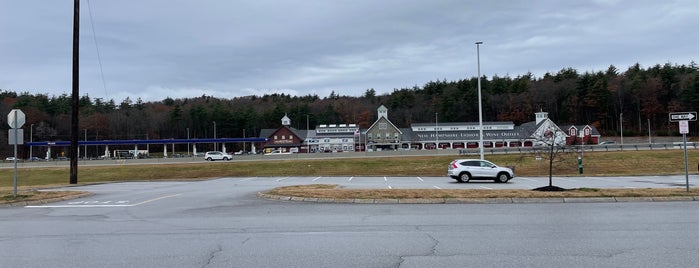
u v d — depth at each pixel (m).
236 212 13.23
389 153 60.41
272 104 183.75
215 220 11.68
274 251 7.93
